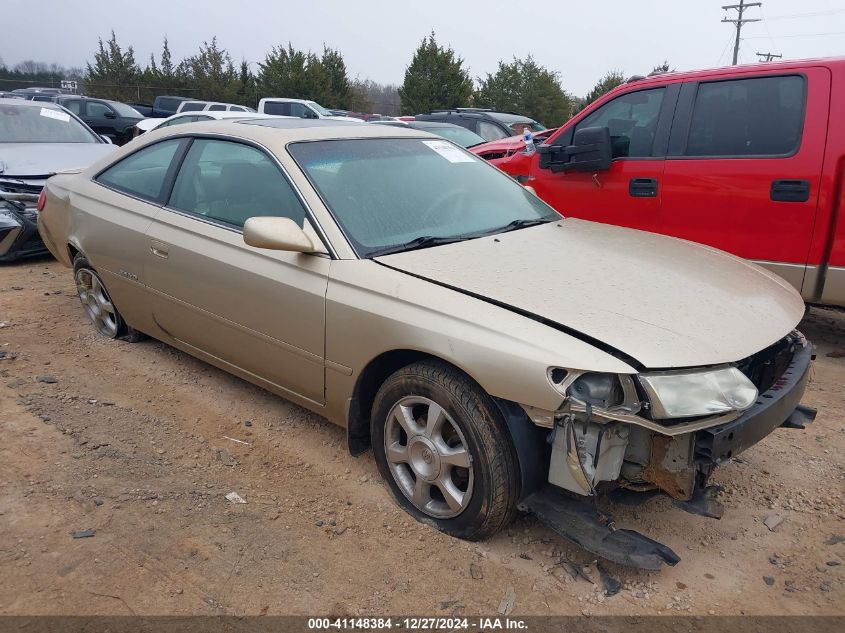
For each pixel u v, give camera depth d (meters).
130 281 4.14
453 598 2.44
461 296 2.63
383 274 2.83
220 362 3.78
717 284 2.95
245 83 42.47
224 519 2.83
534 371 2.33
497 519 2.57
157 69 42.19
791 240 4.60
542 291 2.67
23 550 2.58
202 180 3.74
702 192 4.94
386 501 2.99
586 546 2.37
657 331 2.44
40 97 21.44
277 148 3.36
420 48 38.09
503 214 3.64
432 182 3.61
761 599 2.47
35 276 6.52
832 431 3.70
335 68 43.53
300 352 3.15
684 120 5.07
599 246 3.32
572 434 2.31
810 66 4.53
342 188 3.26
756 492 3.13
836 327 5.45
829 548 2.75
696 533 2.84
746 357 2.47
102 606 2.34
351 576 2.53
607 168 5.41
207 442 3.46
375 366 2.91
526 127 13.33
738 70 4.87
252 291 3.28
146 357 4.49
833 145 4.35
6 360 4.33
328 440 3.51
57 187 4.88
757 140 4.73
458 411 2.55
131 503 2.90
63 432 3.46
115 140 20.38
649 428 2.25
